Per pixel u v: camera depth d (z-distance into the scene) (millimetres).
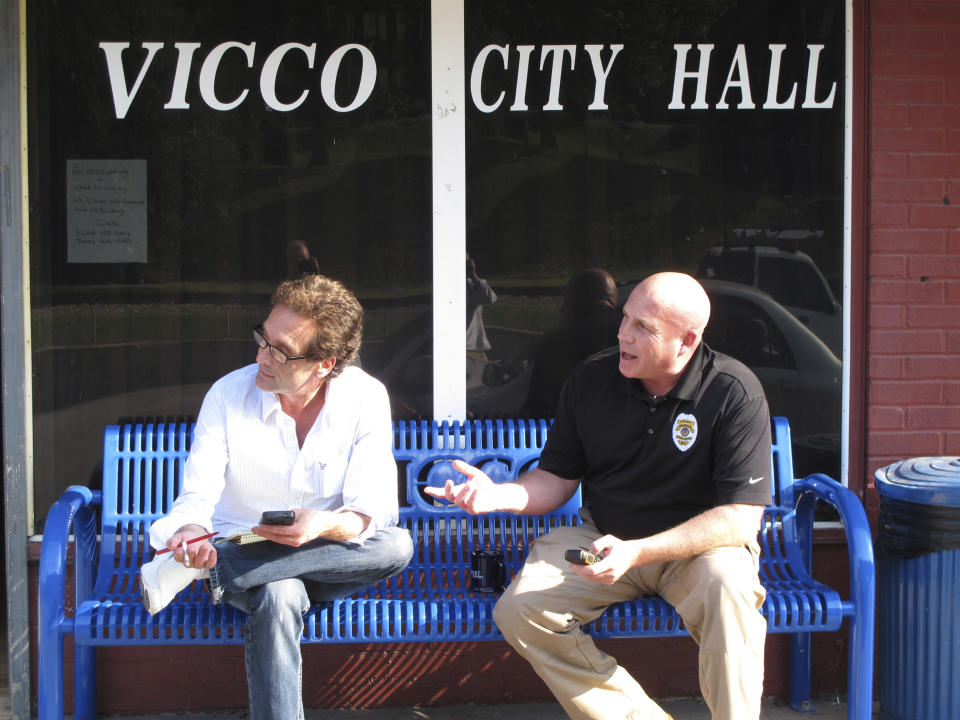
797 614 4621
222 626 4379
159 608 4195
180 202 5434
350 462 4414
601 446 4586
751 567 4305
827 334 5664
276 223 5500
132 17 5355
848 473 5684
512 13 5520
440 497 4469
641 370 4387
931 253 5660
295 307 4172
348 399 4438
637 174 5609
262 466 4422
